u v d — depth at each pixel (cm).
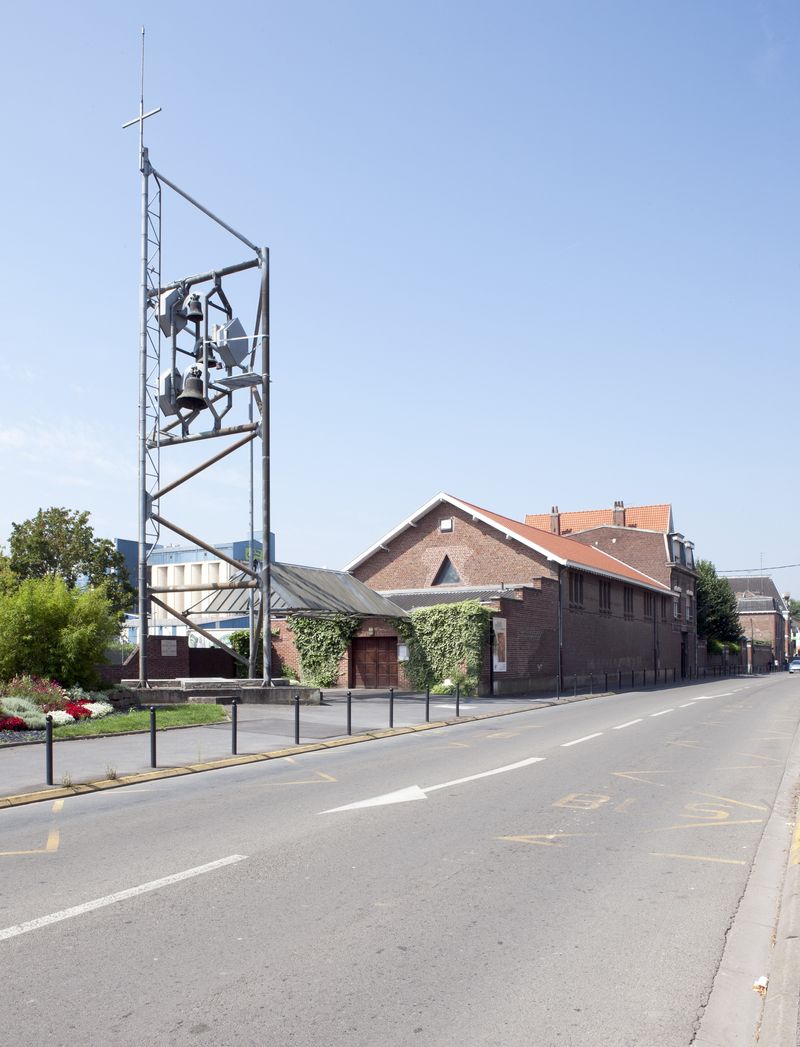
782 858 759
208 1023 424
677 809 966
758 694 3506
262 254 2483
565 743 1620
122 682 2377
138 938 541
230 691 2403
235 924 567
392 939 541
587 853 762
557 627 3709
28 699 1786
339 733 1770
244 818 913
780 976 473
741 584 12575
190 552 6091
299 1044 404
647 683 4925
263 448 2464
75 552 3531
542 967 499
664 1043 411
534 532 4184
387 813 936
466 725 2047
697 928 570
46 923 570
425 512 3969
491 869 705
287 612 2941
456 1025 425
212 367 2528
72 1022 425
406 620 3166
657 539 5700
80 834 845
